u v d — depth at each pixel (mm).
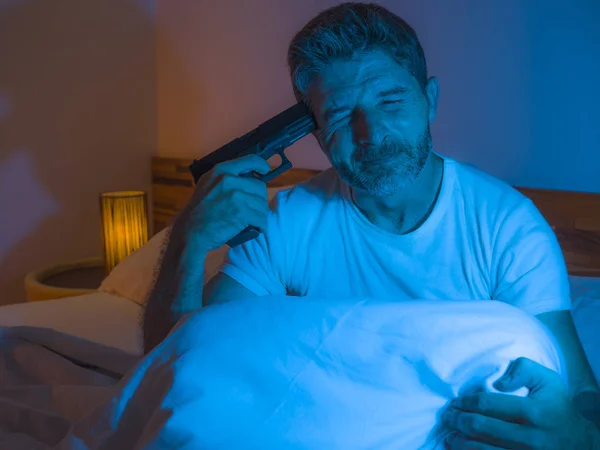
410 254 823
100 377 1120
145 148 2307
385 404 633
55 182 2100
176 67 2209
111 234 1882
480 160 1469
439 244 818
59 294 1731
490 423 603
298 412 633
